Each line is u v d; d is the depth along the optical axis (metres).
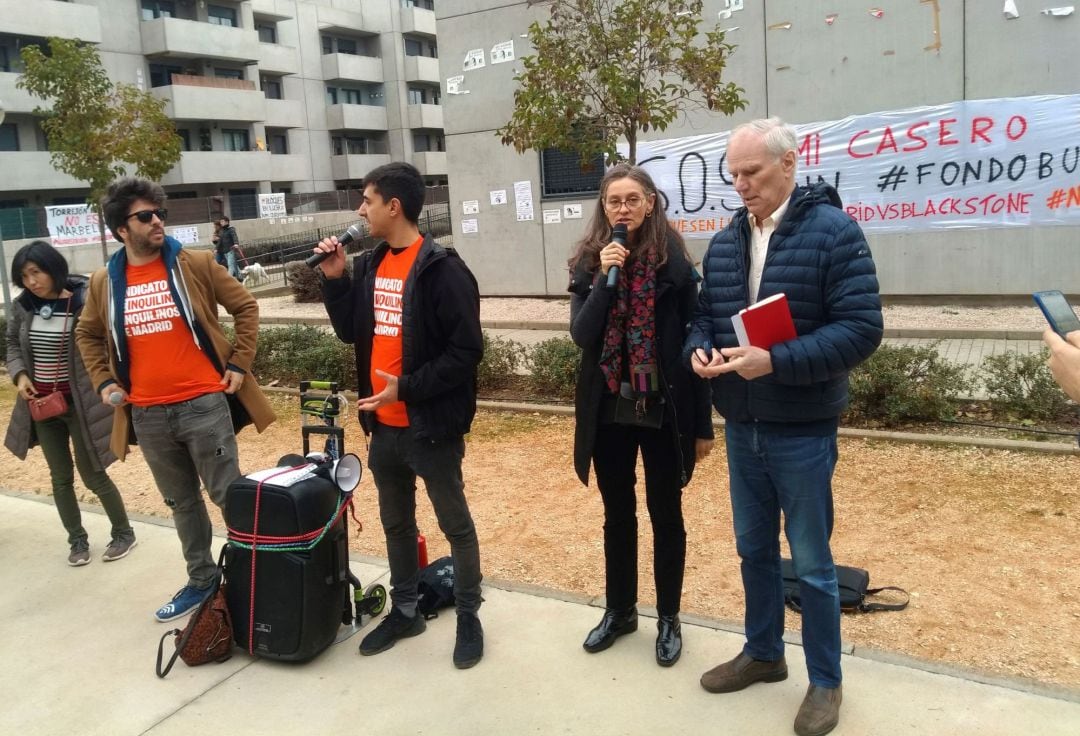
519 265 13.58
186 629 3.32
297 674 3.26
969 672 2.96
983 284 10.50
